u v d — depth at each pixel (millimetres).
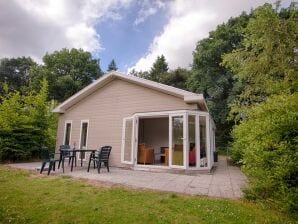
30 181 6430
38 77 32188
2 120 11570
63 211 4148
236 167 11508
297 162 4125
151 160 10273
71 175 7574
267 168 4566
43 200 4715
